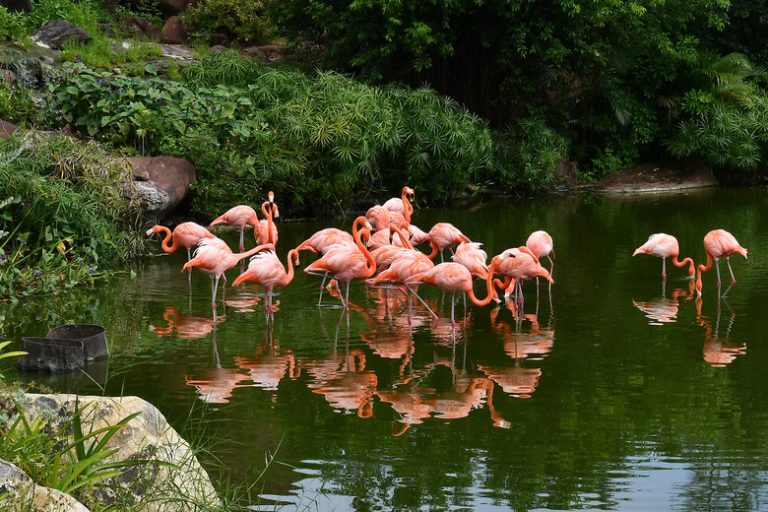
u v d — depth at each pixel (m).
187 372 7.48
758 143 19.41
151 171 13.24
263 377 7.38
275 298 9.91
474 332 8.65
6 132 12.68
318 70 17.12
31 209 10.81
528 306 9.55
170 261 11.86
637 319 8.98
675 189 18.77
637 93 20.78
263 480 5.57
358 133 15.40
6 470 3.99
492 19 18.33
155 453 4.73
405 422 6.47
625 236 13.19
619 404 6.78
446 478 5.59
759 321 8.84
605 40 19.06
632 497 5.32
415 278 8.70
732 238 9.88
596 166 19.88
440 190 16.61
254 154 14.86
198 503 4.67
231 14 21.80
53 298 9.90
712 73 20.36
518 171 17.94
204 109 15.04
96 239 11.12
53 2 18.67
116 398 5.01
